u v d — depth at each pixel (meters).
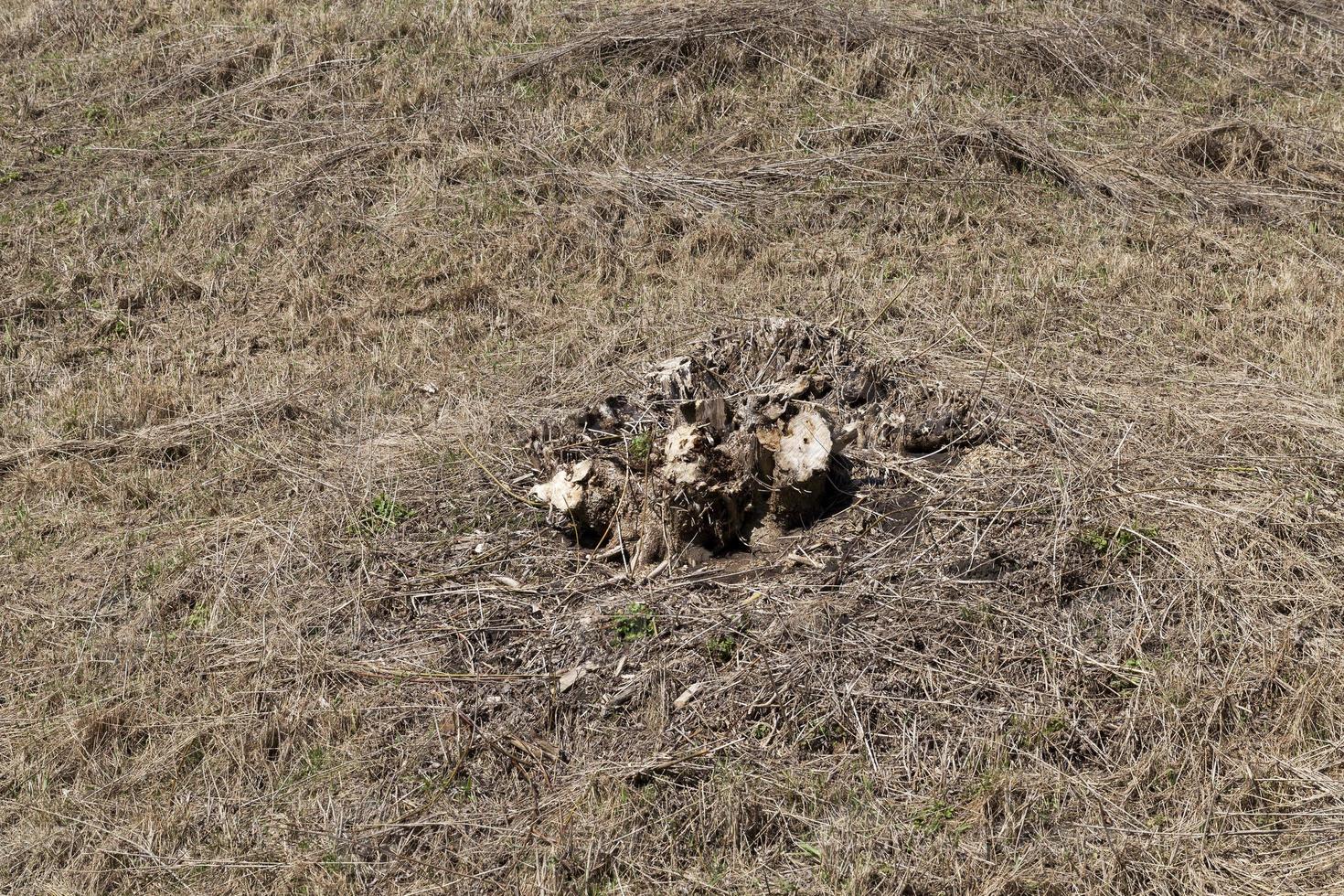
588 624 4.90
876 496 5.48
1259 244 7.45
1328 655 4.60
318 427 6.36
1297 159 8.21
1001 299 6.94
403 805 4.36
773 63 9.51
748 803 4.19
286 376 6.84
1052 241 7.62
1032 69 9.18
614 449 5.64
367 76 9.83
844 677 4.61
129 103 9.89
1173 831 4.08
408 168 8.69
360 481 5.85
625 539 5.24
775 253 7.62
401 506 5.66
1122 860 3.96
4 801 4.52
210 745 4.66
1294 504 5.20
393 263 7.86
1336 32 9.90
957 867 3.96
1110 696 4.54
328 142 9.12
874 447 5.79
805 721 4.48
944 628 4.76
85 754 4.64
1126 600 4.89
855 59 9.37
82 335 7.41
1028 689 4.54
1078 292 6.98
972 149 8.37
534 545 5.39
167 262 7.93
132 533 5.72
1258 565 4.97
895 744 4.41
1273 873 3.95
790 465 5.21
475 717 4.63
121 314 7.52
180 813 4.39
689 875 4.05
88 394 6.78
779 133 8.81
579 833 4.17
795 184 8.29
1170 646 4.68
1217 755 4.28
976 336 6.62
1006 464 5.56
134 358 7.16
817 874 4.00
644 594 5.03
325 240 8.09
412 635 4.98
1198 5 10.09
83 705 4.83
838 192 8.16
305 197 8.53
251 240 8.18
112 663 5.02
